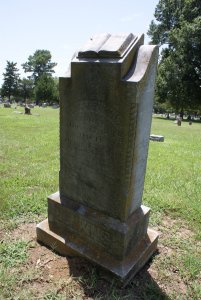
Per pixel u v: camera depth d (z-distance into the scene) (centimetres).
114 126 233
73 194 292
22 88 7181
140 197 279
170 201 431
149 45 230
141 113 229
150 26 3691
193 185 520
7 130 1116
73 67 248
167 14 3519
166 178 556
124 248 251
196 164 706
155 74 238
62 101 271
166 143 1074
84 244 279
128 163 235
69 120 270
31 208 382
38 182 491
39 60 6756
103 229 259
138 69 218
